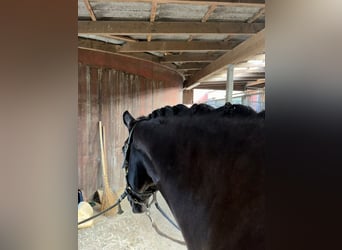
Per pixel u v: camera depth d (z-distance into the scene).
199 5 2.81
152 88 5.79
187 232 1.17
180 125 1.34
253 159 0.95
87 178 4.35
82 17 3.19
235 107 1.11
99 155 4.57
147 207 1.88
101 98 4.58
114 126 4.85
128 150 1.81
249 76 7.13
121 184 5.05
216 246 0.96
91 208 3.92
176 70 6.64
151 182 1.76
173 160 1.32
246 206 0.91
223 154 1.07
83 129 4.25
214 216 1.02
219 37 4.03
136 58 5.20
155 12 2.97
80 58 4.17
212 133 1.15
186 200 1.20
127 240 3.38
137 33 3.35
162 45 4.23
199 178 1.16
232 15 3.20
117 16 3.18
